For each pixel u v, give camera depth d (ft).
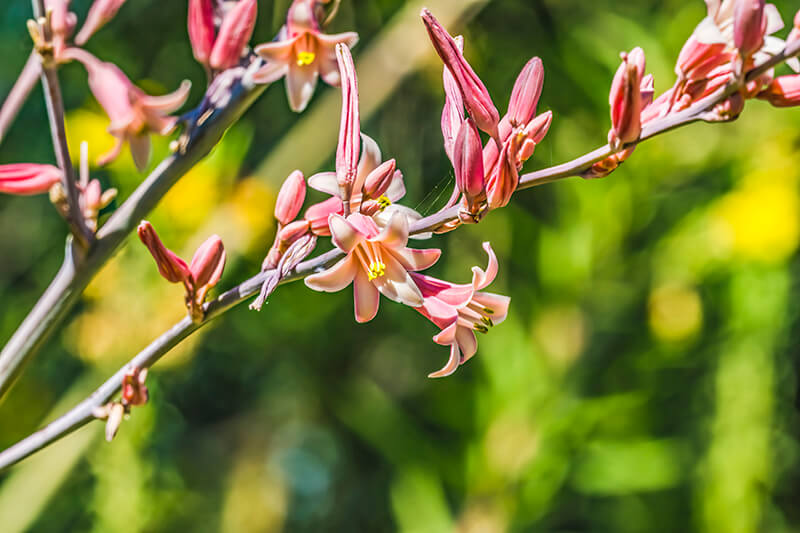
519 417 3.28
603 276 3.31
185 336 1.94
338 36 1.98
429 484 3.44
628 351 3.58
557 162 3.38
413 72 3.33
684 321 3.47
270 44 1.97
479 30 3.56
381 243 1.88
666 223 3.55
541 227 3.27
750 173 3.44
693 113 1.87
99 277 3.05
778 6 3.44
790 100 1.86
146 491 3.23
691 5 3.27
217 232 3.18
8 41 3.69
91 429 3.21
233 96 1.98
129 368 1.93
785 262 3.44
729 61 1.88
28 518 3.20
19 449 1.94
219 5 2.00
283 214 1.92
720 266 3.48
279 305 3.80
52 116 1.90
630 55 1.85
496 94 3.57
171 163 1.97
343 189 1.89
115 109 1.92
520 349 3.32
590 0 3.46
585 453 3.47
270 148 3.77
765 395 3.48
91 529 3.51
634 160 3.18
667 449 3.47
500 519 3.27
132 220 1.95
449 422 3.54
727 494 3.51
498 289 3.69
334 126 3.36
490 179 1.88
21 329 1.96
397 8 3.59
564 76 3.36
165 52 3.69
